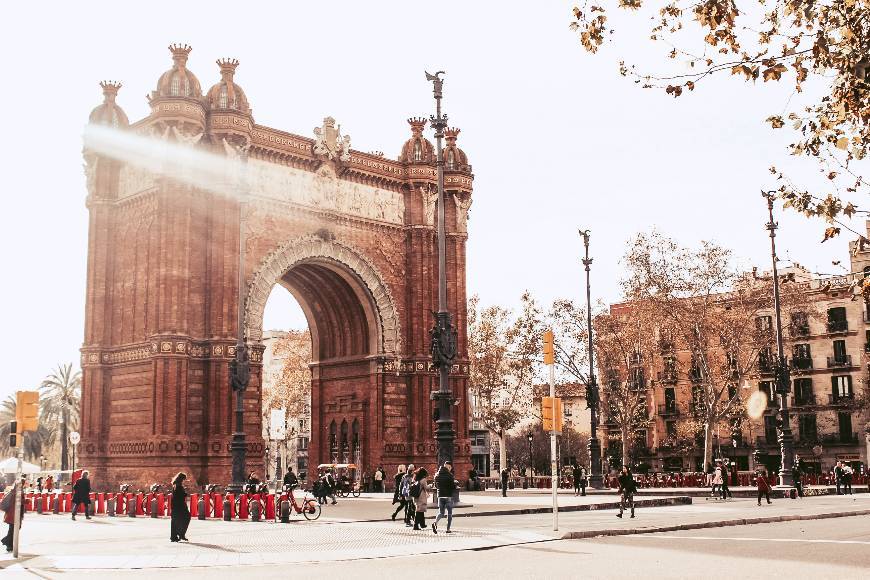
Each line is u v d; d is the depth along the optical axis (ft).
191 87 217.15
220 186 216.74
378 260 255.50
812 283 350.84
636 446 388.78
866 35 51.70
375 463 247.50
